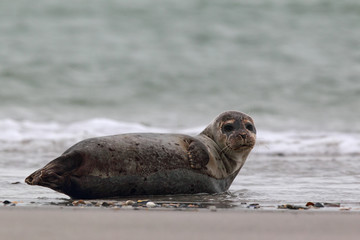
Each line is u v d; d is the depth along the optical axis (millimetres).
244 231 16969
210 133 29609
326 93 83000
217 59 99812
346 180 32719
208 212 20797
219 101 80562
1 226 17094
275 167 38500
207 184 27422
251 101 79812
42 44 104000
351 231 17156
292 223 18406
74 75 91062
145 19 116562
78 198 24938
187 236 16078
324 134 55531
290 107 75938
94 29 112250
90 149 24391
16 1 124625
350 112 73062
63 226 17234
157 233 16438
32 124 58875
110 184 24844
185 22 115312
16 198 24984
